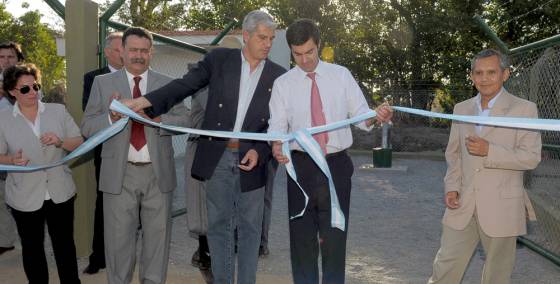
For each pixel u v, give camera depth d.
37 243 3.88
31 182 3.80
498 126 3.09
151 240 3.96
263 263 5.18
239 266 3.78
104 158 3.81
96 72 4.76
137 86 3.89
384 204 8.30
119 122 3.45
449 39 22.97
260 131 3.65
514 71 6.20
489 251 3.36
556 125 2.84
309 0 23.64
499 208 3.26
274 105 3.47
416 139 15.68
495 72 3.26
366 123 3.41
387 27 23.30
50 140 3.69
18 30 35.22
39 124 3.87
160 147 3.86
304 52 3.25
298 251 3.49
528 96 6.16
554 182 7.61
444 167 13.02
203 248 4.66
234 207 3.77
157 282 3.95
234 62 3.67
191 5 30.14
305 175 3.42
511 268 3.41
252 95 3.65
